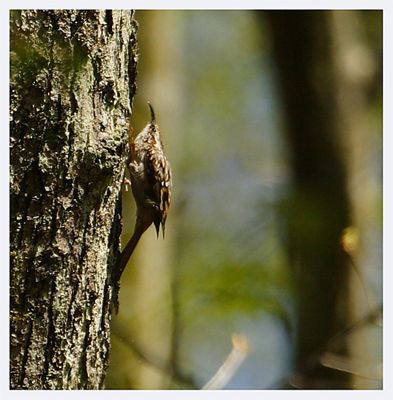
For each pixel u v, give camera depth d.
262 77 19.62
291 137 12.51
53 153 5.78
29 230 5.73
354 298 11.85
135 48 6.64
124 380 10.80
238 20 20.22
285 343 12.84
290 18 12.32
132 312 11.71
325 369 11.06
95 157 5.90
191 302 11.56
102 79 6.07
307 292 11.86
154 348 11.48
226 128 19.22
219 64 20.03
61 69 5.83
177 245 13.40
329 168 12.20
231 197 15.52
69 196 5.84
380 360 11.75
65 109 5.82
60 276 5.83
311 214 11.83
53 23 5.84
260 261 12.59
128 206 12.21
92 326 6.06
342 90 12.48
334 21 12.54
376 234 13.62
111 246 6.31
